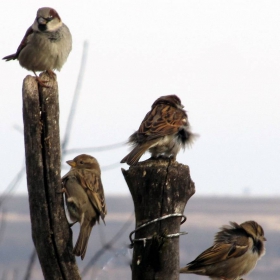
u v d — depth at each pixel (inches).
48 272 393.1
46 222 390.3
